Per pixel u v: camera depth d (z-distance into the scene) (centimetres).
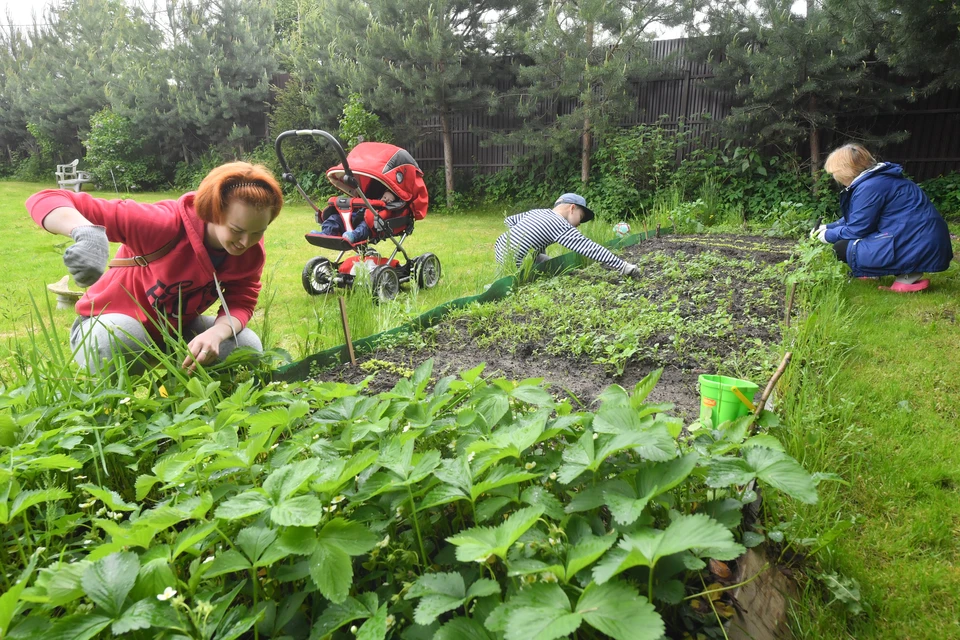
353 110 1294
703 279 514
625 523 115
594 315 401
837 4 825
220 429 168
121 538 112
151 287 253
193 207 247
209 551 138
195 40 1650
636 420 142
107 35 2231
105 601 103
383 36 1209
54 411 179
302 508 113
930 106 926
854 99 905
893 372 318
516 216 562
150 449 181
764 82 905
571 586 108
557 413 171
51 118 2109
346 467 129
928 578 173
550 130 1141
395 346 363
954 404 280
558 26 1066
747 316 407
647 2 1033
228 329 257
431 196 1385
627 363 331
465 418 167
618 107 1080
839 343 342
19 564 144
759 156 977
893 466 228
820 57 858
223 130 1698
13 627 105
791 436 223
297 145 1471
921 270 465
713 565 154
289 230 1026
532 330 378
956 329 385
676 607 134
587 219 568
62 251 214
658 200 974
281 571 123
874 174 484
